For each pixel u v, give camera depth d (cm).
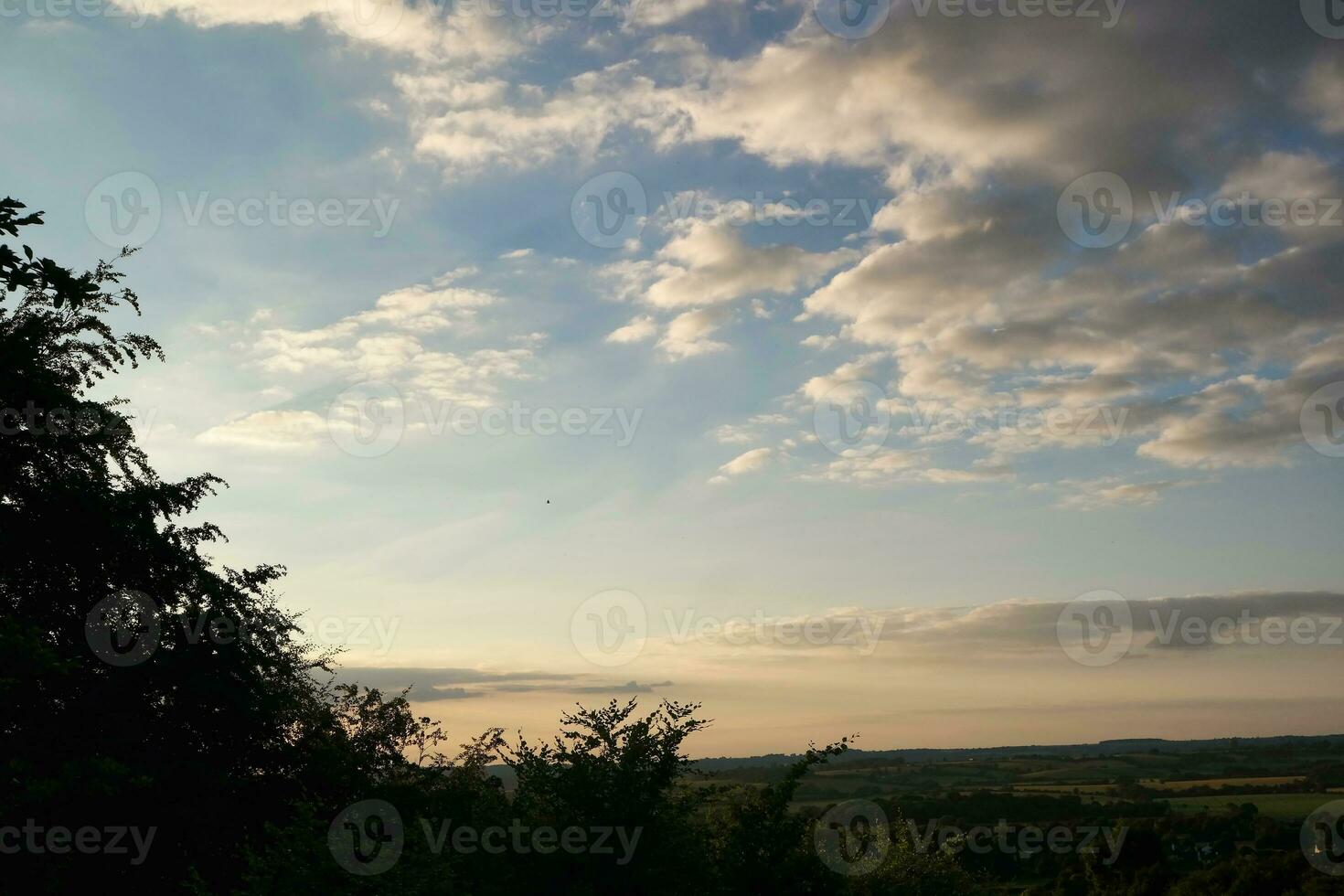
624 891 1742
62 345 2398
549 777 1834
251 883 1645
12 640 1798
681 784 1975
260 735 2436
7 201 1516
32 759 1997
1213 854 6781
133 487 2416
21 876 1864
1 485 2233
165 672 2278
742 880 1895
